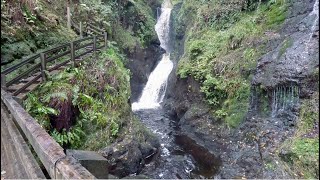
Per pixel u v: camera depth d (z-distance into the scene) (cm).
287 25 980
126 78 986
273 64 884
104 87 830
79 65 859
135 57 1658
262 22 1107
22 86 623
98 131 730
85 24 1363
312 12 906
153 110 1420
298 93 782
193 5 1706
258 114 894
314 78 754
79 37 1194
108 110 799
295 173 630
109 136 743
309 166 615
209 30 1373
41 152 227
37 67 694
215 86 1035
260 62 932
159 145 943
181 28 1788
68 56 952
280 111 828
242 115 933
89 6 1459
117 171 715
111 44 1328
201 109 1105
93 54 995
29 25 919
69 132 658
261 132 828
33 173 251
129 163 743
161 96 1584
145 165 818
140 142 838
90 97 736
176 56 1734
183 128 1116
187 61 1294
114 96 848
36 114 592
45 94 652
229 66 1047
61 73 743
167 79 1566
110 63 930
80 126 703
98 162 238
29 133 281
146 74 1748
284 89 820
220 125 985
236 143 873
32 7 968
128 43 1616
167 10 2128
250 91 935
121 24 1708
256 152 778
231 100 990
